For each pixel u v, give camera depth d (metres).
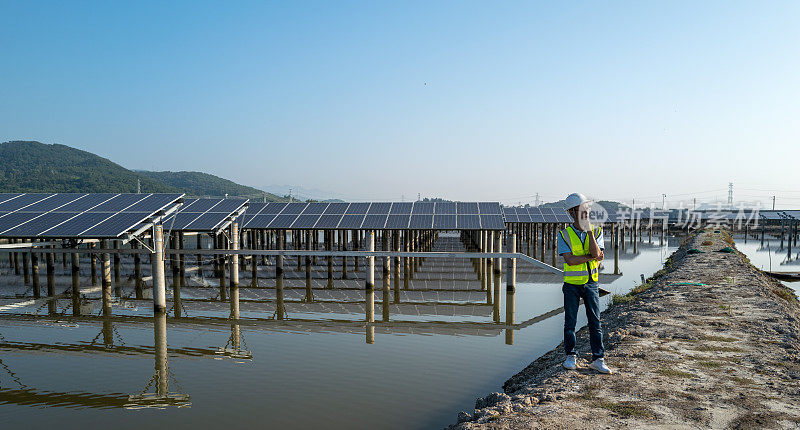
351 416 9.62
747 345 10.30
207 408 10.23
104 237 19.33
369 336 16.58
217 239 33.06
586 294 8.12
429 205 34.12
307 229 30.33
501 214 31.72
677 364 8.96
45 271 34.62
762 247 66.50
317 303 23.92
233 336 16.88
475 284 30.64
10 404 10.61
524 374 11.78
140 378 12.34
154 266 20.47
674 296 17.23
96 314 21.09
